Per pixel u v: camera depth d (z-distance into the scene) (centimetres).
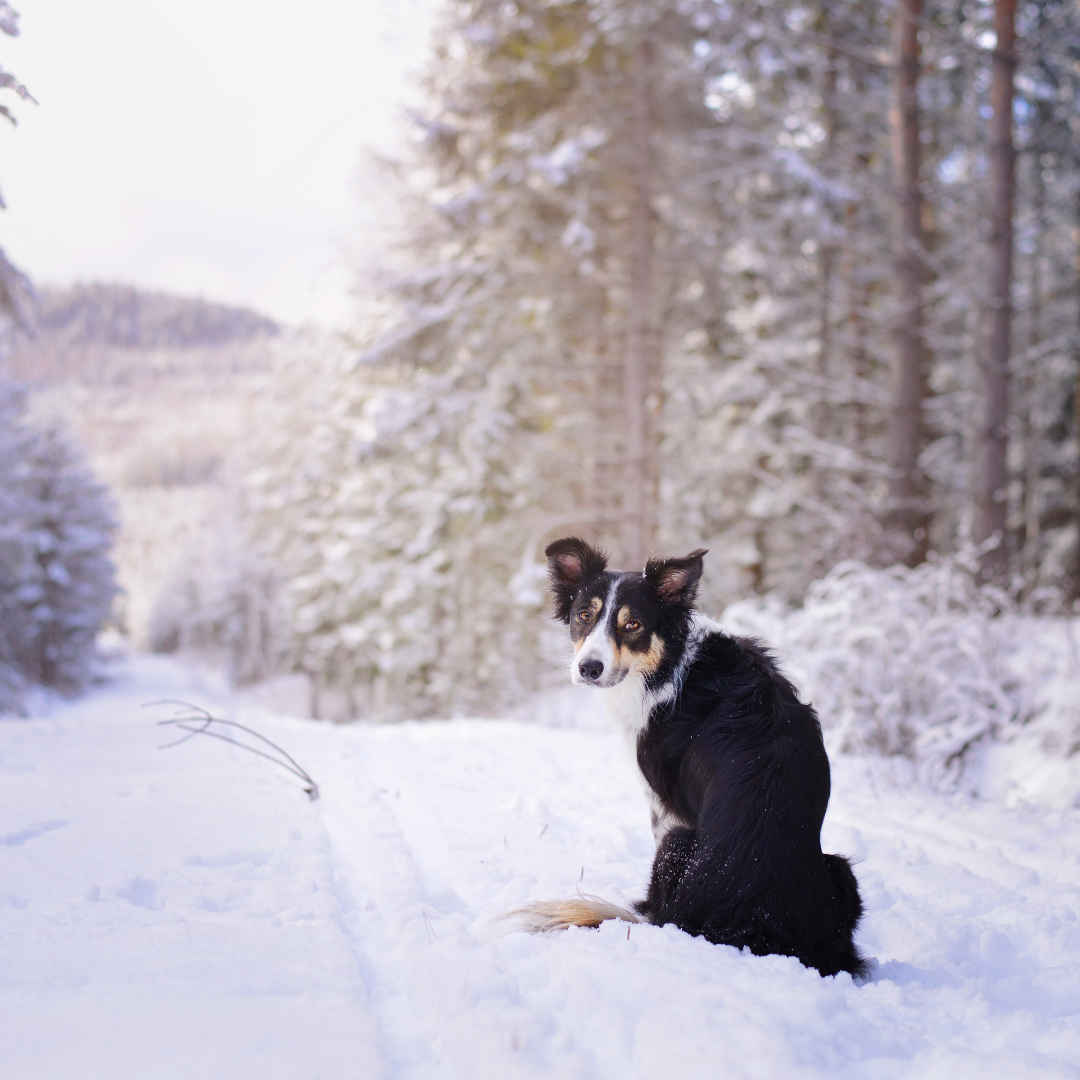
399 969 261
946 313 1524
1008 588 992
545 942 271
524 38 1532
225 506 4034
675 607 380
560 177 1345
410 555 1839
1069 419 1914
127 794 440
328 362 2364
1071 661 724
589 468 1678
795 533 1817
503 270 1561
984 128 1439
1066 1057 214
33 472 3112
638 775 379
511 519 1677
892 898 388
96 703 3166
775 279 1680
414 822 468
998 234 1073
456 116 1578
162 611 6412
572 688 1498
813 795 308
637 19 1334
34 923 258
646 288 1471
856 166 1260
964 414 1647
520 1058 185
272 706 2788
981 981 285
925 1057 208
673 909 299
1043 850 456
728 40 1418
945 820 532
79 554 3300
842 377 1648
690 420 1788
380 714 2019
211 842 360
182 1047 180
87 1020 191
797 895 285
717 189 1480
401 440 1633
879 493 1510
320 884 313
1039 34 1152
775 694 340
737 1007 208
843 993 245
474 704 1723
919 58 1216
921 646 739
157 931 253
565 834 454
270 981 219
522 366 1573
